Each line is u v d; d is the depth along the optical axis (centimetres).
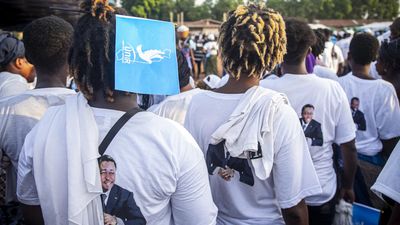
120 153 122
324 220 231
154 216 126
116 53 121
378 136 298
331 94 227
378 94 290
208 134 175
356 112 298
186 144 128
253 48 163
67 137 122
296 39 224
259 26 163
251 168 166
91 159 120
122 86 120
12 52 235
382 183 150
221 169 171
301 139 167
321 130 226
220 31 175
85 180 119
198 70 1391
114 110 128
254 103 165
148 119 128
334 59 818
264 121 161
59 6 328
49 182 125
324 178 228
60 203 125
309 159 170
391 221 151
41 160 126
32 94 189
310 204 227
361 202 275
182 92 236
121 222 123
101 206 122
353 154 237
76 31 127
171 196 130
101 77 125
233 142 164
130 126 125
